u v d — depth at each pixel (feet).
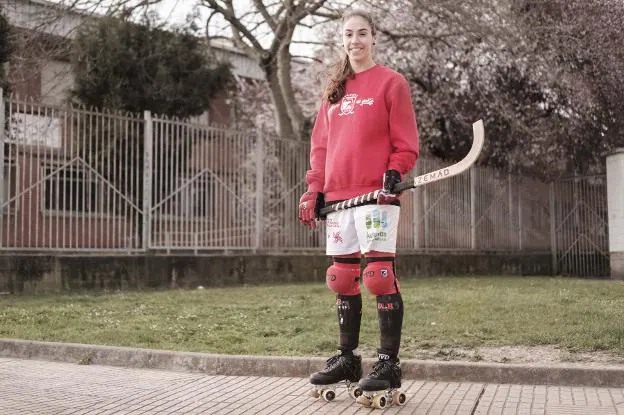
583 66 55.31
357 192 12.97
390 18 57.57
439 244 51.37
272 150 42.88
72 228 34.35
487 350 17.35
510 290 32.78
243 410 12.28
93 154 36.35
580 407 12.17
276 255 42.16
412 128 13.07
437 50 57.82
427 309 25.14
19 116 32.73
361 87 13.33
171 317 24.20
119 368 16.93
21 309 25.72
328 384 12.85
